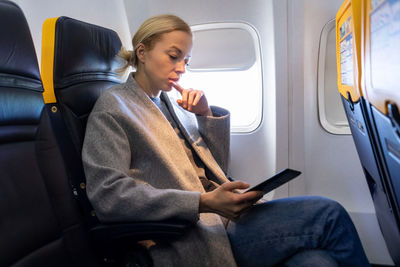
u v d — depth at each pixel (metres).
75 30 1.07
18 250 0.75
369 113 0.75
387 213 1.00
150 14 1.74
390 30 0.52
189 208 0.85
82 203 1.02
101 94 1.08
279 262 0.89
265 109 1.79
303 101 1.71
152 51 1.11
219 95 1.87
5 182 0.76
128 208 0.86
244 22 1.68
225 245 0.90
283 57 1.65
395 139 0.62
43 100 0.93
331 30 1.62
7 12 0.83
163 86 1.15
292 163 1.79
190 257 0.88
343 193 1.78
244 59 1.76
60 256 0.87
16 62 0.83
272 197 1.84
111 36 1.26
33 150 0.87
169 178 1.00
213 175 1.22
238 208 0.87
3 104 0.79
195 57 1.81
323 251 0.86
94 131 0.97
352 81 0.85
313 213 0.88
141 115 1.07
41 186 0.86
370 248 1.70
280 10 1.60
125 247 0.96
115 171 0.90
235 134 1.87
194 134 1.30
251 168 1.88
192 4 1.69
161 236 0.86
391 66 0.53
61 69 1.02
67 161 1.02
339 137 1.74
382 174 0.85
